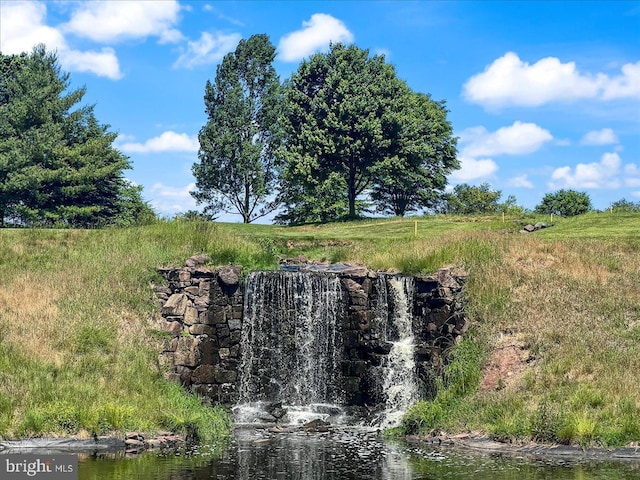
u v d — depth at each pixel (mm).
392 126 69188
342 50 71750
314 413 28516
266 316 30266
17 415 22297
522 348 27422
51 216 61781
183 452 21578
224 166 76812
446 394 26469
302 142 70688
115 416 22688
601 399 23578
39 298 28828
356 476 18891
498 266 31656
